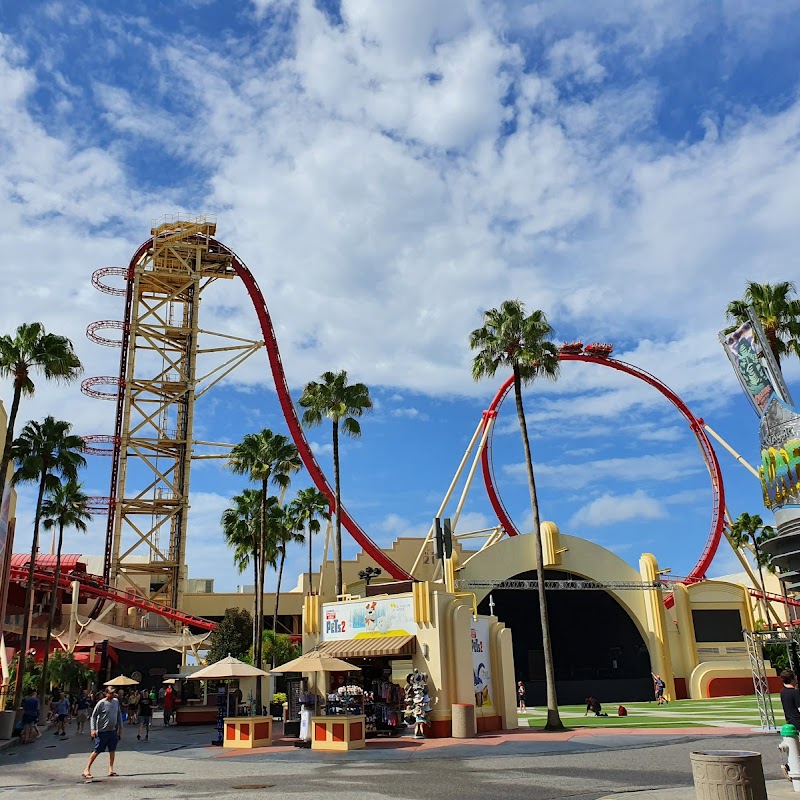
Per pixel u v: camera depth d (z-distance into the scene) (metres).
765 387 35.22
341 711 31.67
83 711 45.34
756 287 46.00
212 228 101.00
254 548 68.56
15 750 32.03
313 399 55.03
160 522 92.50
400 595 35.47
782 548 32.78
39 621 81.25
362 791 17.70
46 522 63.06
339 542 52.09
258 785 19.23
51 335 42.00
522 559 73.50
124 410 93.62
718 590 76.88
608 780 18.83
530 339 41.97
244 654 71.00
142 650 72.12
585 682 72.25
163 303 98.56
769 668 70.19
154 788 19.20
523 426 41.19
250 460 58.88
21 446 51.84
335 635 38.50
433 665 33.34
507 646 37.91
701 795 11.71
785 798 14.45
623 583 73.12
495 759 23.84
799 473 32.72
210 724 46.34
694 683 69.75
